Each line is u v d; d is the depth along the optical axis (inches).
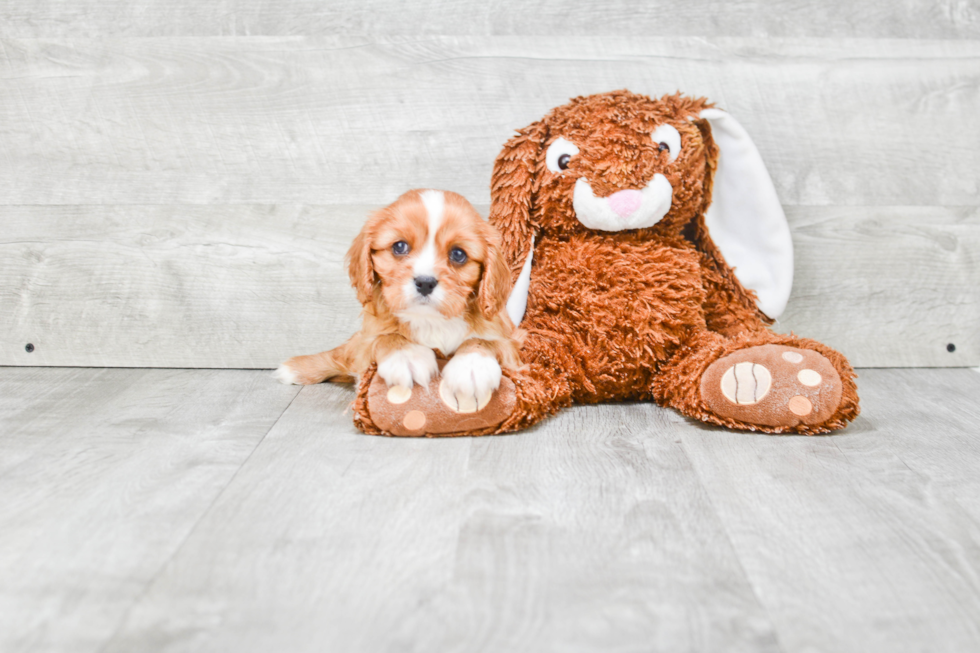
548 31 72.3
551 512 44.6
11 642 32.7
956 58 73.6
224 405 64.7
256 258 75.1
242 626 33.8
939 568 39.0
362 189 74.3
